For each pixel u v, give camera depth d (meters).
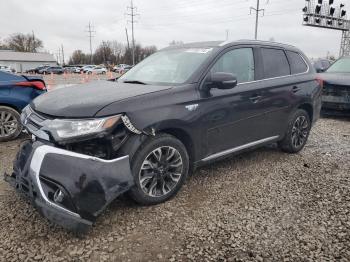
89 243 3.11
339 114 8.93
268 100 4.86
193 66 4.23
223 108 4.23
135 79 4.57
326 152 5.86
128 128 3.38
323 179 4.62
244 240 3.19
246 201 3.95
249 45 4.84
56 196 3.05
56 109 3.40
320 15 38.56
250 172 4.83
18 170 3.42
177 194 4.07
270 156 5.55
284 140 5.48
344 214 3.66
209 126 4.12
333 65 10.11
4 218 3.46
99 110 3.28
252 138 4.79
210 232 3.31
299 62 5.67
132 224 3.42
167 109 3.66
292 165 5.15
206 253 3.00
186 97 3.86
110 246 3.08
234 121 4.41
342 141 6.66
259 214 3.65
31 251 2.98
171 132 3.90
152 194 3.74
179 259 2.92
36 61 92.81
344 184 4.45
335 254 2.99
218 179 4.56
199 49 4.60
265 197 4.05
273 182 4.50
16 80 6.31
